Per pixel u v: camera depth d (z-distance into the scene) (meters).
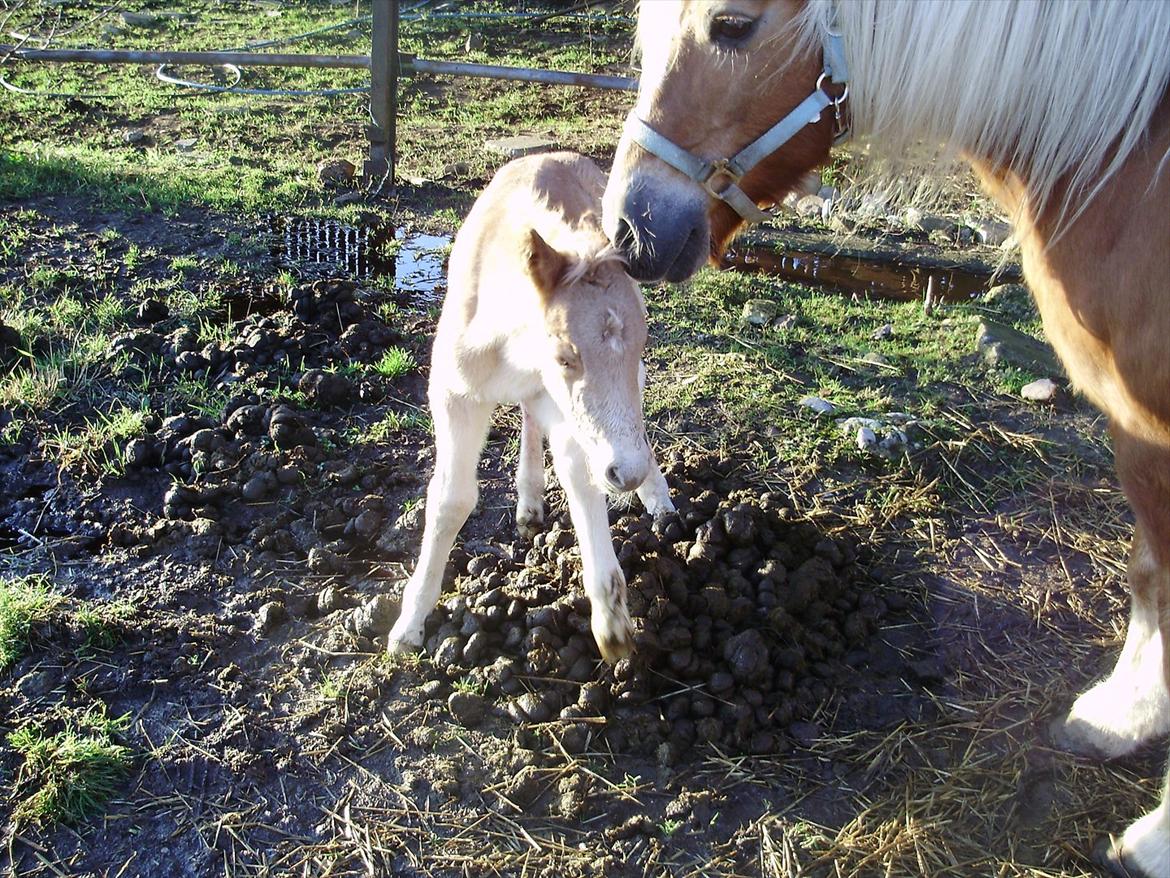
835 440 2.43
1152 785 1.63
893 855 1.52
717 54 1.25
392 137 3.99
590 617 1.83
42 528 2.11
